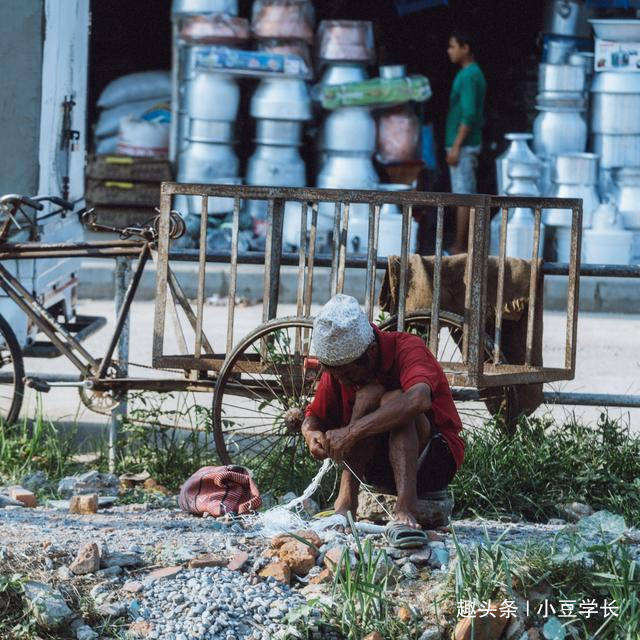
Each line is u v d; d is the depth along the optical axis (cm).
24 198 816
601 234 1534
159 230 761
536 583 555
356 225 1525
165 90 1738
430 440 625
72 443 899
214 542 610
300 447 754
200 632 528
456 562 559
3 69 897
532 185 1549
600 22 1566
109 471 814
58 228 985
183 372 807
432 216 1549
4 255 821
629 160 1603
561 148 1593
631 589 546
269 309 769
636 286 1504
